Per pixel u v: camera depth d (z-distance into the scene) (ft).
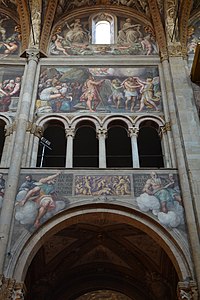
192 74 65.51
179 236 48.78
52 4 77.36
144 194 52.95
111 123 63.62
